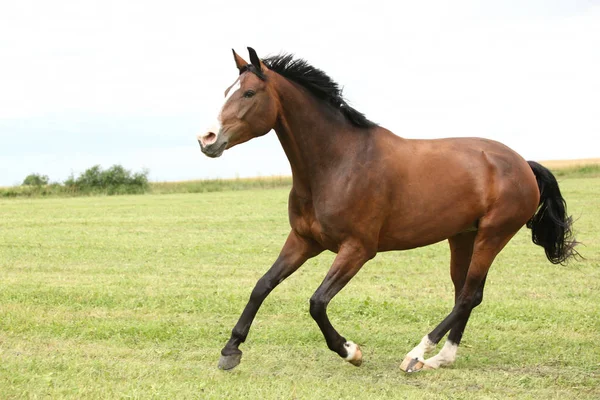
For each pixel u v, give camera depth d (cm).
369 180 802
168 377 773
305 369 837
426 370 832
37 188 5872
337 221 796
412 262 1712
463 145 889
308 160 804
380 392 743
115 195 5688
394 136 853
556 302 1212
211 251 1923
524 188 895
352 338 973
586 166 6550
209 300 1212
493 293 1305
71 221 2891
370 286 1382
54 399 689
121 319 1075
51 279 1455
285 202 4056
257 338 957
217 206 3791
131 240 2183
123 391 717
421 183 834
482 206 869
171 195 5322
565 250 973
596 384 780
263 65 790
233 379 780
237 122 770
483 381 791
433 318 1102
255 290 826
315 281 1436
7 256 1816
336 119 812
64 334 967
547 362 870
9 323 1021
